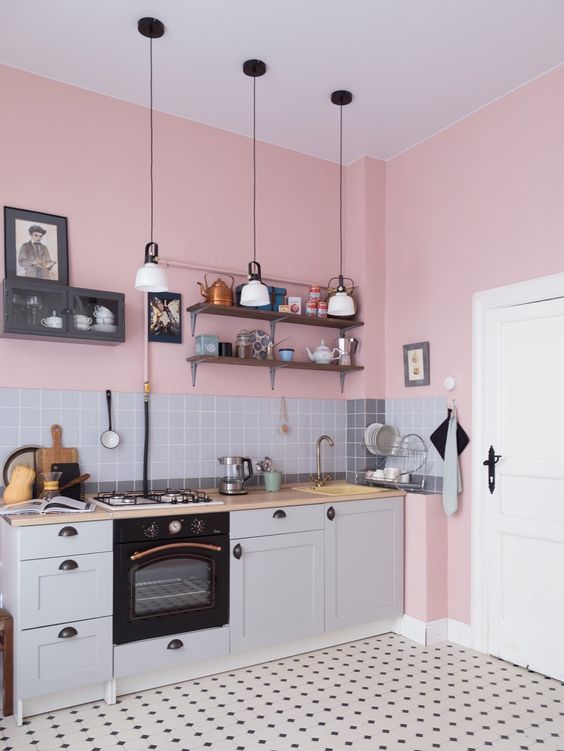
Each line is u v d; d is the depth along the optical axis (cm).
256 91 356
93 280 348
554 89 332
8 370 321
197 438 376
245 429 394
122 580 285
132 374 356
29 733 254
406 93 358
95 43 310
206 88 353
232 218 400
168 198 376
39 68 333
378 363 430
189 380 376
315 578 344
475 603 357
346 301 367
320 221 439
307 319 402
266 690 297
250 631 320
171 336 369
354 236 440
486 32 301
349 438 434
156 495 333
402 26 296
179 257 377
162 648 293
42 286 310
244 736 253
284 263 420
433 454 390
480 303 366
